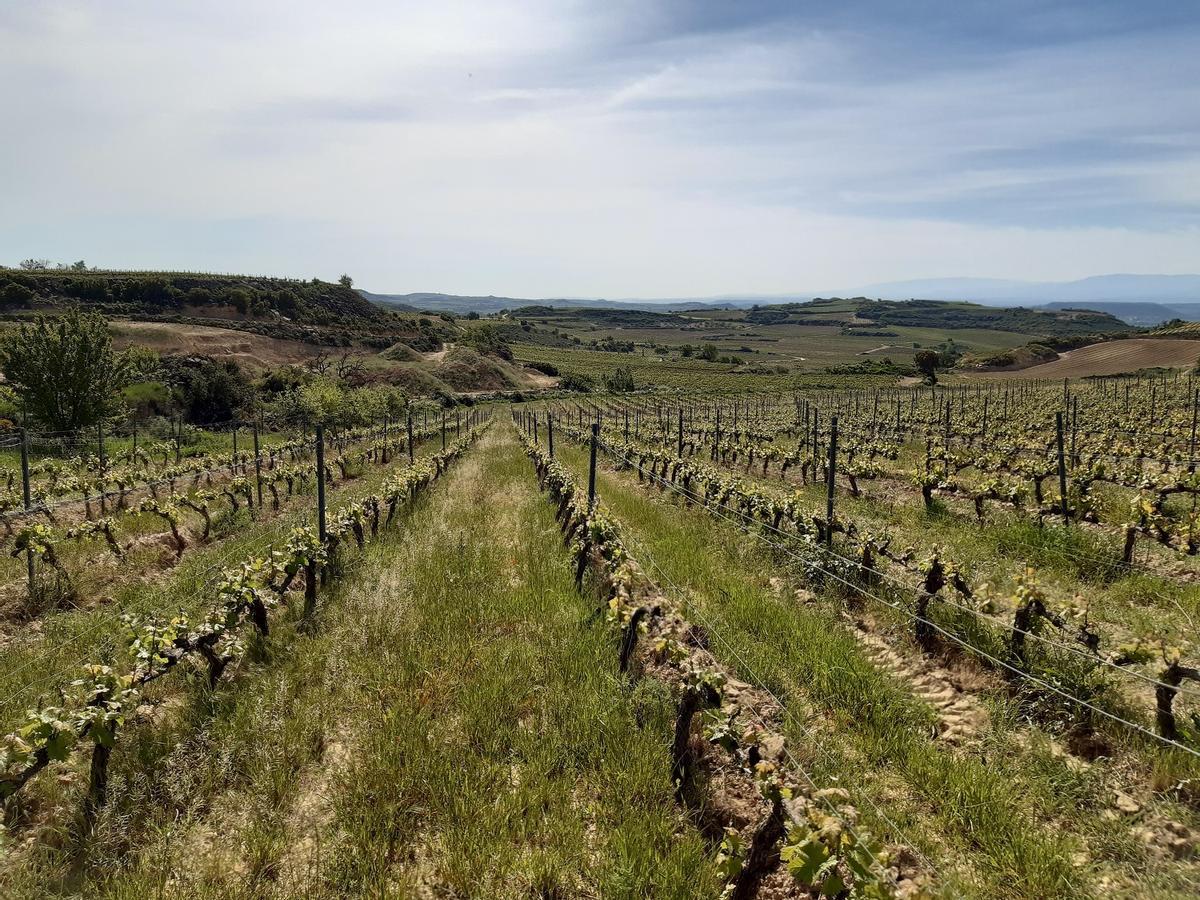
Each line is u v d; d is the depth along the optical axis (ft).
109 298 237.66
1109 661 19.16
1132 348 315.99
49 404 83.46
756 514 39.91
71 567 33.14
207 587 29.30
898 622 25.13
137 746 17.93
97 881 13.64
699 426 119.96
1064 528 35.17
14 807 15.33
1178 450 62.69
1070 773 16.17
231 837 14.82
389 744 17.51
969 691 20.79
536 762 16.90
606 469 73.61
